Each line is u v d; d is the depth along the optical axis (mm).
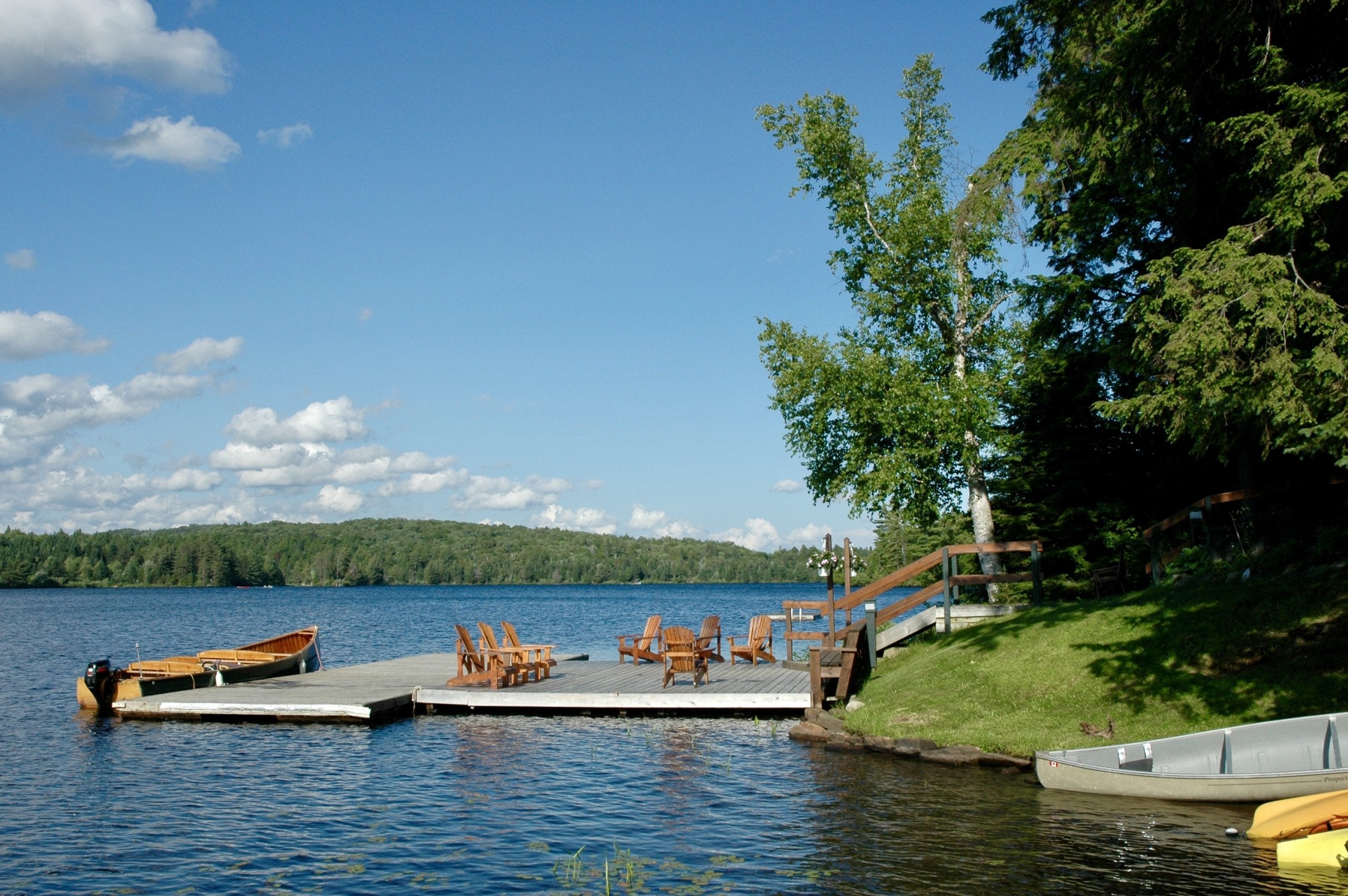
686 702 17594
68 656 35562
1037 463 22969
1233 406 11312
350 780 12711
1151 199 15844
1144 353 12672
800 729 15086
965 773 12305
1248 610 13711
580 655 27797
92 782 12758
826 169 23828
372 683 20281
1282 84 12211
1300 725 10734
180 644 43500
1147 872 8320
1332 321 10594
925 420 21703
